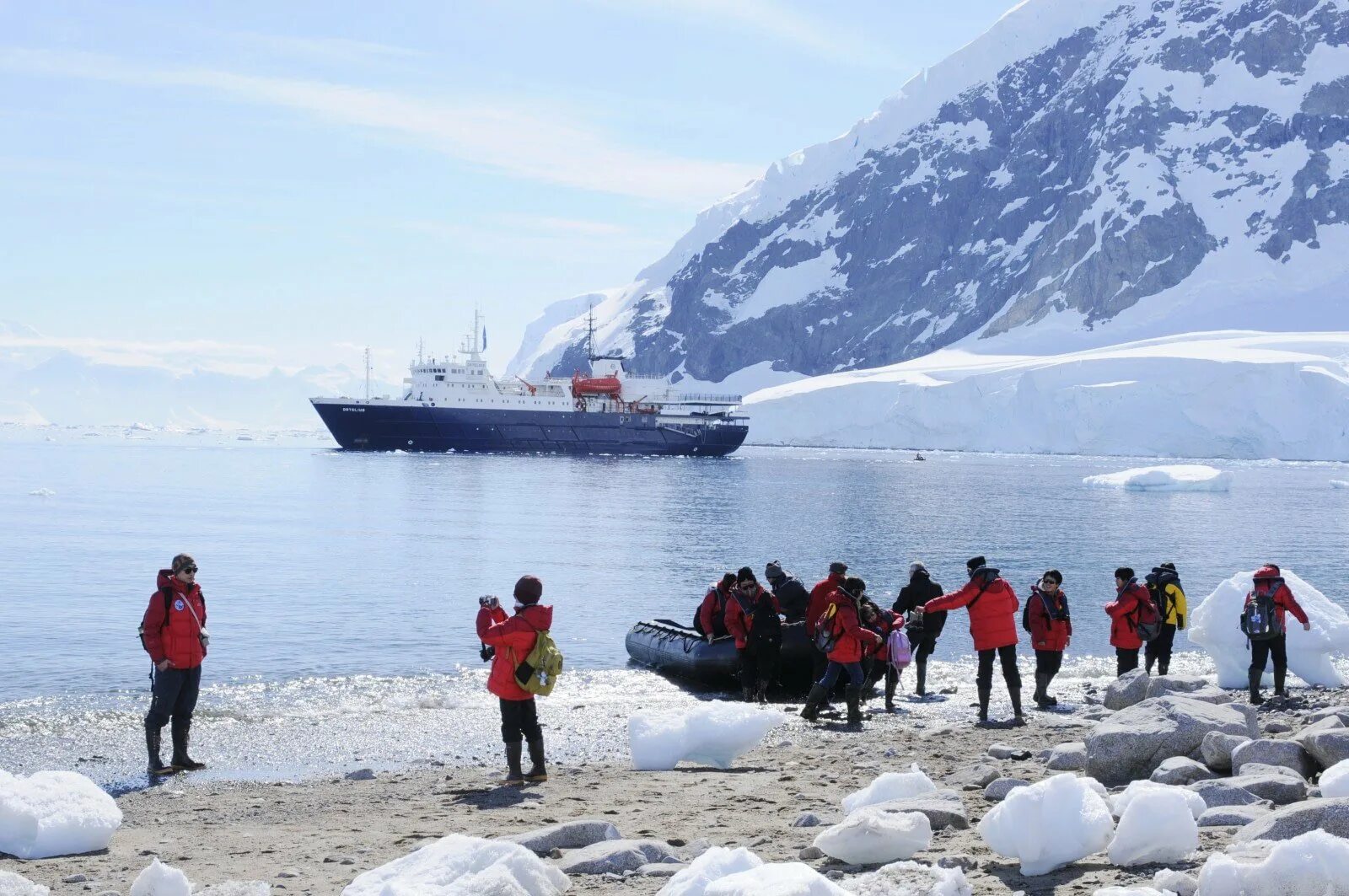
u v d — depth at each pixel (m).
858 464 161.75
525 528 63.50
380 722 19.19
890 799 11.17
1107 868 8.73
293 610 33.75
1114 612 21.98
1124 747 12.63
